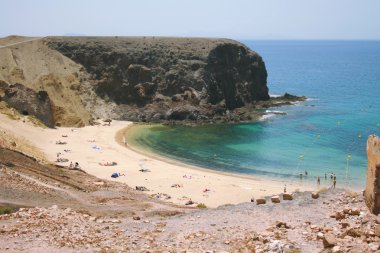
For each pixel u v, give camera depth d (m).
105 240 17.89
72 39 112.00
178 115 98.44
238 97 111.56
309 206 21.56
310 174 60.59
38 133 77.44
